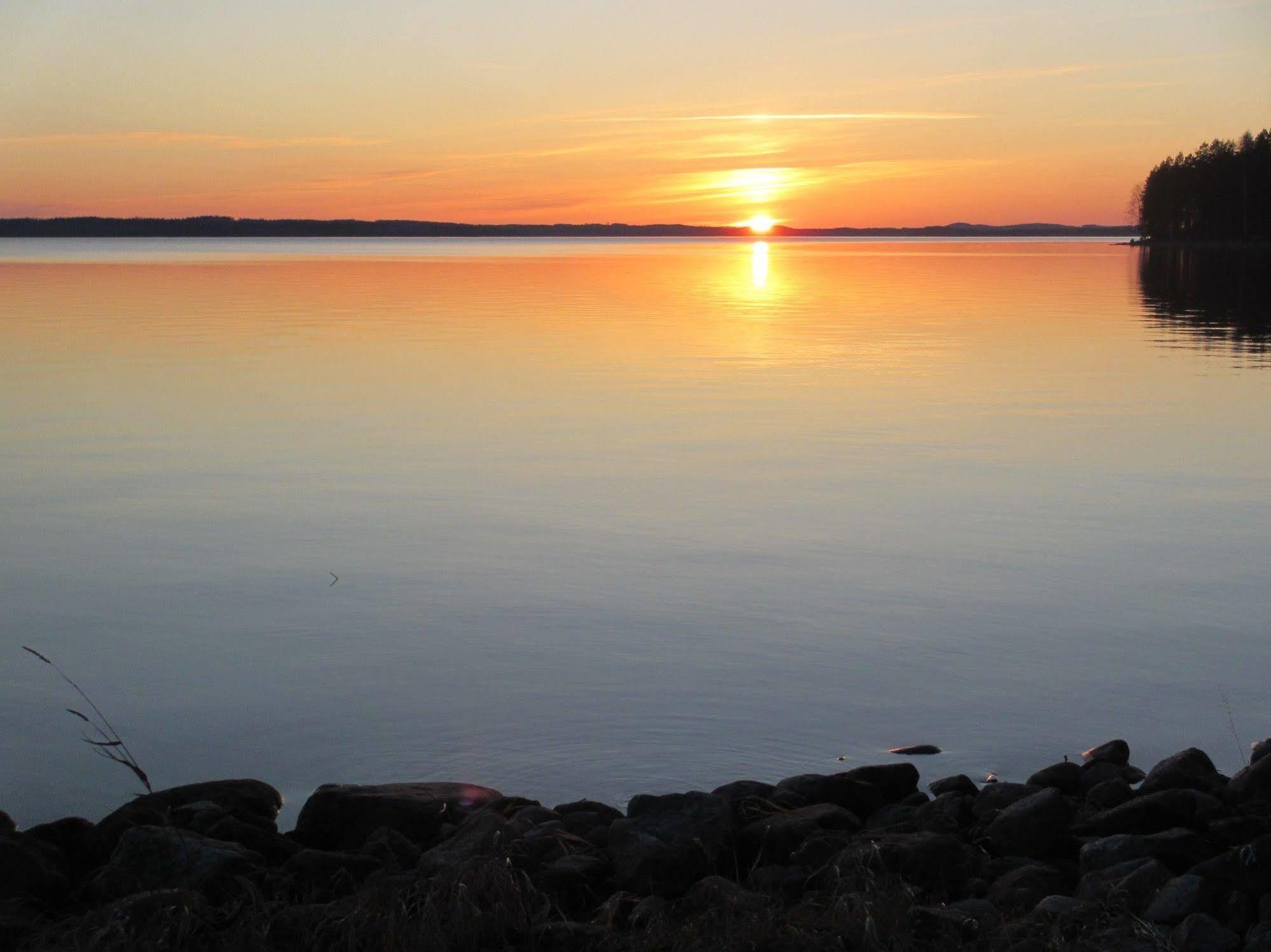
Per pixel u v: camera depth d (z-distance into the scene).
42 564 10.38
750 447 15.28
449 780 6.44
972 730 6.97
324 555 10.61
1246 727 6.99
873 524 11.47
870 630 8.61
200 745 6.91
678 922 4.52
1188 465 13.95
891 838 5.08
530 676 7.82
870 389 20.55
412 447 15.41
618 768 6.55
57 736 7.05
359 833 5.52
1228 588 9.42
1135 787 6.01
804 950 4.24
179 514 12.07
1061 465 14.02
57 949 4.28
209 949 4.36
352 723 7.17
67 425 17.05
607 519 11.73
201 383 21.28
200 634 8.68
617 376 22.47
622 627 8.73
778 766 6.55
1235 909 4.49
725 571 10.04
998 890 4.81
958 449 15.04
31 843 5.14
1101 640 8.36
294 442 15.75
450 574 10.04
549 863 5.00
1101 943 4.23
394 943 4.33
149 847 4.96
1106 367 23.50
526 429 16.66
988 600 9.22
